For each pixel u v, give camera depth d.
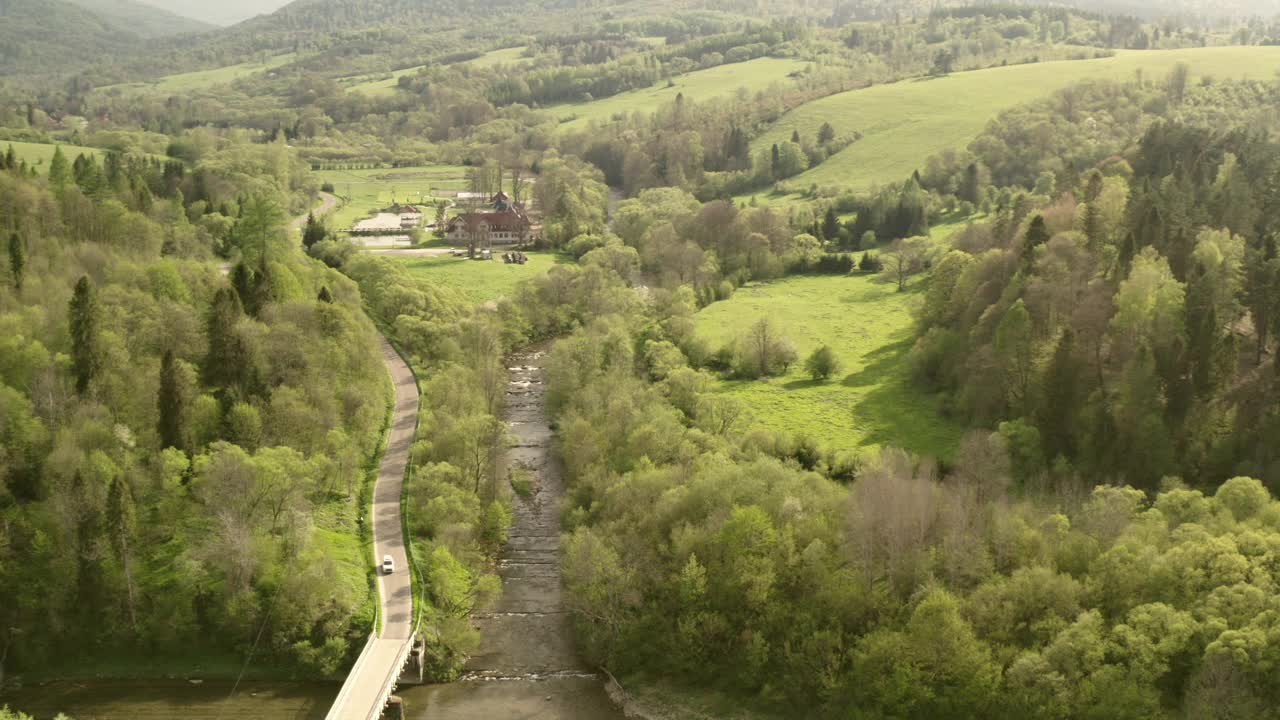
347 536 134.38
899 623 109.69
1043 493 132.75
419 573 126.69
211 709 110.38
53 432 130.62
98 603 118.25
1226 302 155.75
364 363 174.12
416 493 144.00
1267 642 95.25
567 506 147.00
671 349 198.38
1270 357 151.50
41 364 138.25
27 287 159.75
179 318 154.50
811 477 139.25
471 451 152.62
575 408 173.12
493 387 190.25
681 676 115.44
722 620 115.31
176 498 128.75
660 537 128.12
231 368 147.25
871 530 116.50
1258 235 185.50
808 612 112.69
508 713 111.00
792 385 190.50
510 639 124.81
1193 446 138.62
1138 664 98.00
